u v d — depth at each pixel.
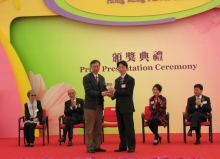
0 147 8.07
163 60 9.72
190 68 9.69
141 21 9.54
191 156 6.41
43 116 8.55
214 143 8.02
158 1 9.52
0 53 9.68
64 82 9.88
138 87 9.76
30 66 9.88
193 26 9.66
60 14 9.62
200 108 8.09
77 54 9.86
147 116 8.65
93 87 6.93
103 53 9.82
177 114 9.69
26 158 6.51
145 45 9.76
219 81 9.62
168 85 9.71
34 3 9.70
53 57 9.89
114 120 8.77
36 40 9.88
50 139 9.25
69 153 7.01
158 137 8.05
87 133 6.96
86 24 9.84
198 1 9.48
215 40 9.64
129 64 9.77
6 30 9.73
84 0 9.59
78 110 8.30
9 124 9.66
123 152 6.97
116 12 9.57
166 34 9.71
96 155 6.68
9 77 9.66
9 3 9.75
